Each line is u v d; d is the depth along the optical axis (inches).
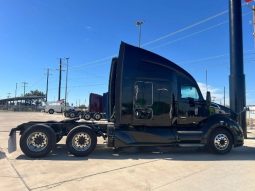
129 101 525.3
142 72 531.2
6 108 3853.3
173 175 383.9
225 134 540.7
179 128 542.3
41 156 486.0
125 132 519.8
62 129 519.5
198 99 550.6
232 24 805.9
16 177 366.9
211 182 353.7
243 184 346.3
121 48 529.7
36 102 4168.3
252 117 1176.2
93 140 502.9
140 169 413.4
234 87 796.0
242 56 802.8
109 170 405.7
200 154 538.3
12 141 509.4
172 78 540.7
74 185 336.5
